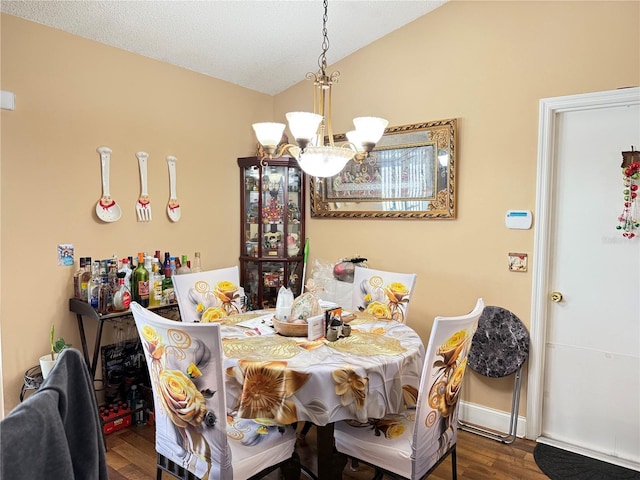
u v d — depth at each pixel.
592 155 2.36
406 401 1.81
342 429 1.81
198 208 3.23
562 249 2.47
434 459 1.73
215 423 1.52
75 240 2.55
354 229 3.27
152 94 2.90
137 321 1.63
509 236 2.58
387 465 1.68
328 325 2.00
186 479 1.65
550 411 2.56
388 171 3.04
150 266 2.72
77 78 2.52
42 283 2.43
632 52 2.19
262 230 3.46
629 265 2.29
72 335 2.58
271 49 3.00
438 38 2.80
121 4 2.31
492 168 2.63
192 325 1.45
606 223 2.34
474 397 2.76
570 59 2.35
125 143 2.76
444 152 2.77
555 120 2.44
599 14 2.26
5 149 2.25
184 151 3.11
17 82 2.27
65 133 2.47
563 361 2.50
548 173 2.44
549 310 2.52
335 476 1.90
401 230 3.03
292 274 3.52
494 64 2.60
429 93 2.86
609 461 2.33
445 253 2.84
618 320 2.33
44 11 2.27
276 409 1.62
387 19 2.84
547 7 2.41
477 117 2.67
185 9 2.44
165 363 1.57
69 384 1.04
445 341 1.59
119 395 2.71
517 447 2.49
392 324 2.27
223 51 2.94
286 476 1.93
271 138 1.93
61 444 0.93
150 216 2.92
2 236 2.26
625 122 2.26
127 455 2.37
